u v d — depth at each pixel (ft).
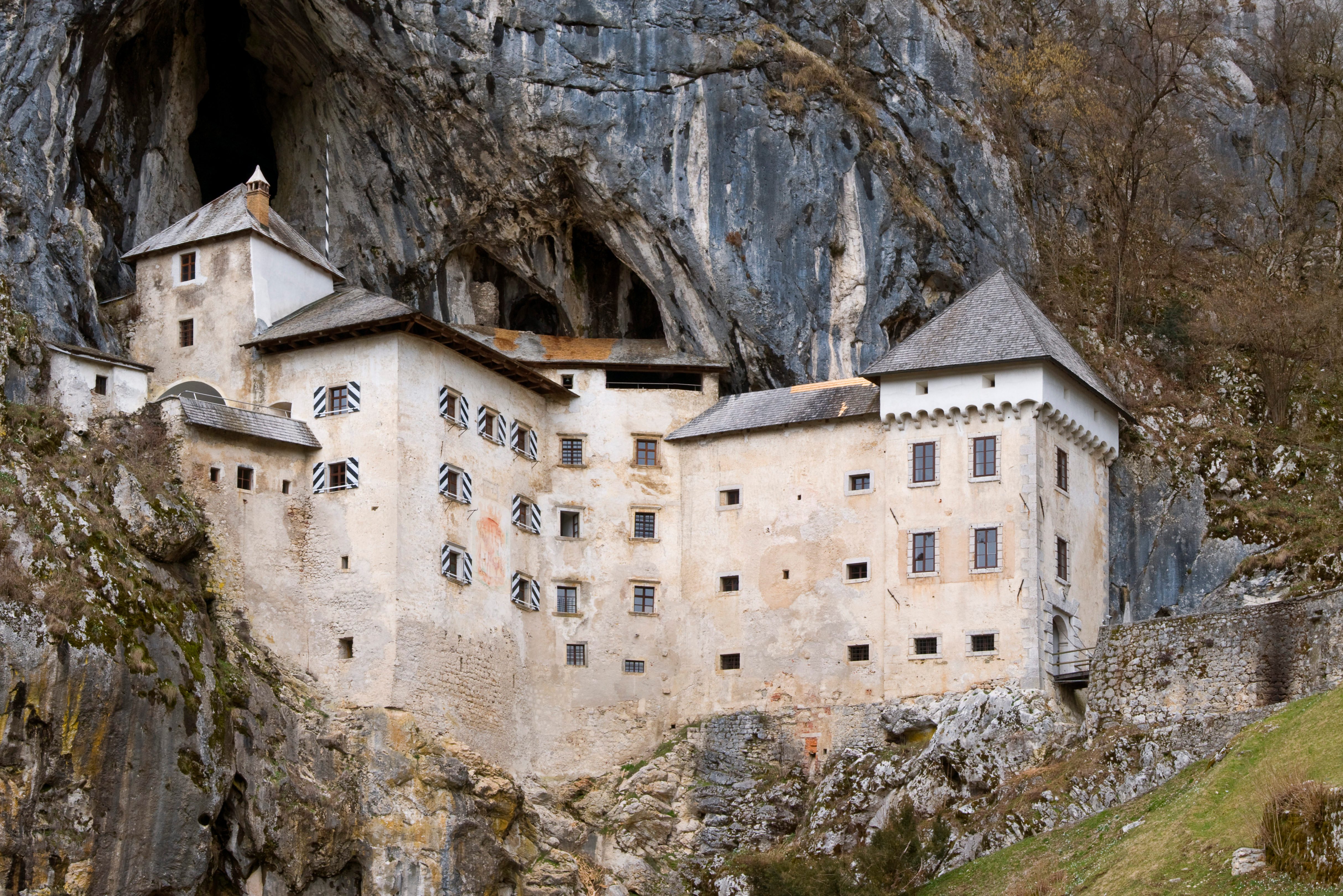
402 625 192.85
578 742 212.43
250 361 208.33
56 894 162.61
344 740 188.96
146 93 228.43
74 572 170.91
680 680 214.69
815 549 210.38
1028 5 281.54
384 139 229.45
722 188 224.53
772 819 198.49
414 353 201.77
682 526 219.82
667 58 225.15
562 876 195.11
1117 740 172.24
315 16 222.07
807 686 206.49
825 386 219.20
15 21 205.26
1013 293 211.41
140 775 169.17
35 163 204.44
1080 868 152.46
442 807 186.80
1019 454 201.77
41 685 164.55
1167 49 282.97
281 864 177.99
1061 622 203.41
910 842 171.32
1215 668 171.94
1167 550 218.79
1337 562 203.72
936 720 195.72
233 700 180.65
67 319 202.39
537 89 221.46
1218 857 138.62
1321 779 136.77
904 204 229.45
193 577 187.32
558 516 219.82
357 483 198.18
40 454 180.96
